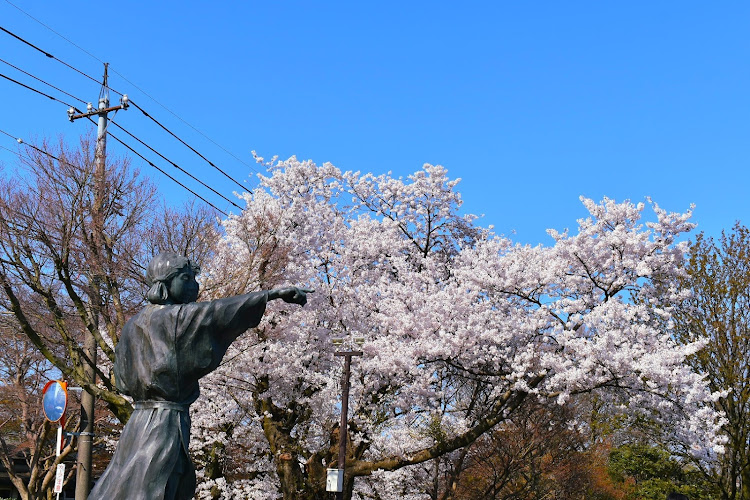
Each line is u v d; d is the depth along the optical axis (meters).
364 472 17.94
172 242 16.73
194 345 6.07
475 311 18.03
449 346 17.19
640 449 29.64
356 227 23.58
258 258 17.73
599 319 16.22
